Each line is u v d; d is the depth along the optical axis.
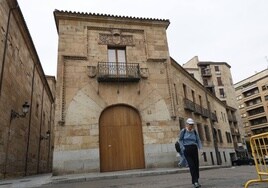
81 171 11.34
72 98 12.32
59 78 12.38
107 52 13.83
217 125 28.14
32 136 17.64
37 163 19.28
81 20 13.91
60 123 11.69
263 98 55.47
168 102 13.78
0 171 10.99
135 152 12.55
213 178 7.25
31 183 8.34
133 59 14.14
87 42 13.58
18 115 13.08
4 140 11.65
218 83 46.97
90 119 12.26
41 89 21.52
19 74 14.55
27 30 15.08
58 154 11.28
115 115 12.90
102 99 12.76
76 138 11.74
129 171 11.24
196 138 5.66
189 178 7.44
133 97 13.27
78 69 12.93
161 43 14.98
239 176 7.50
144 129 12.91
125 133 12.74
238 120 46.00
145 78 13.83
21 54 14.91
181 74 20.34
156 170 10.74
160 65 14.47
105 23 14.33
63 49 13.02
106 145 12.30
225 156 28.53
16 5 12.84
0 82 11.16
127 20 14.67
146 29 15.00
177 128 13.39
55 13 13.45
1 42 11.35
